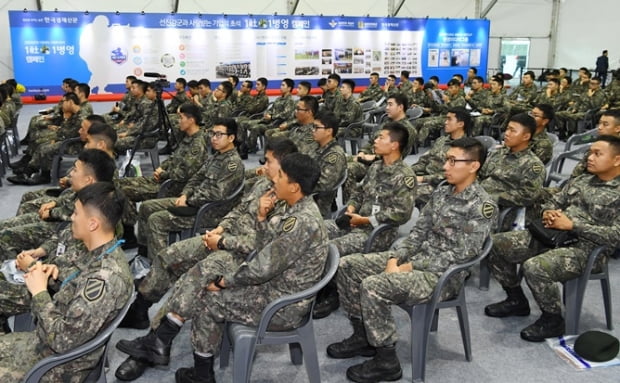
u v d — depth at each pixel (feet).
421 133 23.38
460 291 7.51
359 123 21.71
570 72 45.62
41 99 33.19
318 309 9.16
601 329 8.71
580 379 7.42
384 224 9.08
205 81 25.34
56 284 6.97
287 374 7.55
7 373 5.45
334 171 11.40
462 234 7.39
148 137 18.57
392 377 7.31
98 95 34.35
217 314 6.75
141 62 34.83
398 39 41.27
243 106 27.40
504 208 10.57
